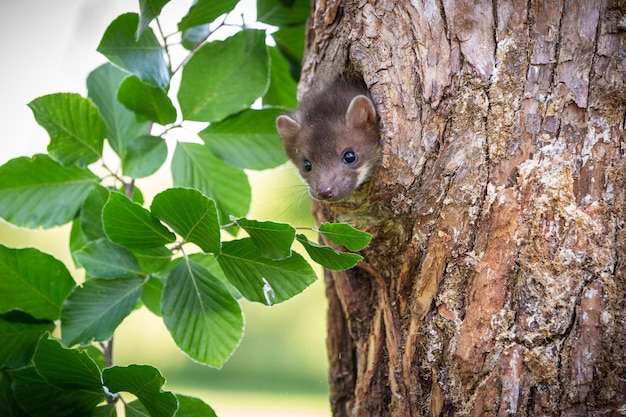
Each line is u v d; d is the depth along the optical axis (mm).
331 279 9391
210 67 8602
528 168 7152
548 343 6934
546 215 7047
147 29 8219
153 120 8445
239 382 17391
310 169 9625
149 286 8273
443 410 7418
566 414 6875
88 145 8250
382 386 8305
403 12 7688
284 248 6684
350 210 8273
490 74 7371
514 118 7277
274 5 9258
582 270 6922
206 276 7484
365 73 7887
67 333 7504
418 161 7469
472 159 7352
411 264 7781
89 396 7570
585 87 7160
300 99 9539
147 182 16500
